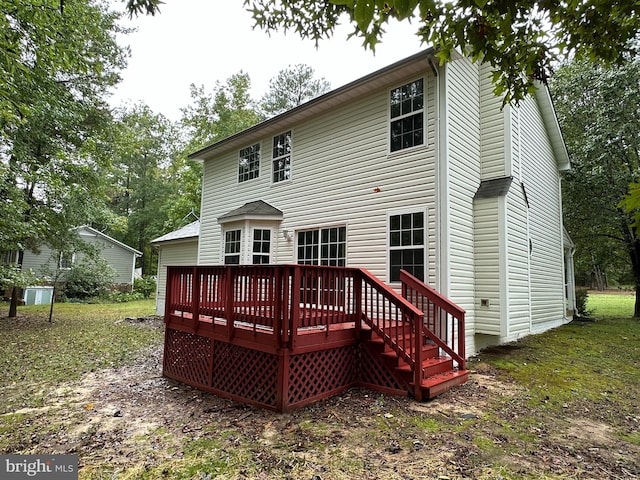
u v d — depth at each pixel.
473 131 7.61
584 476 2.90
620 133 11.96
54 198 11.39
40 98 9.29
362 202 7.63
